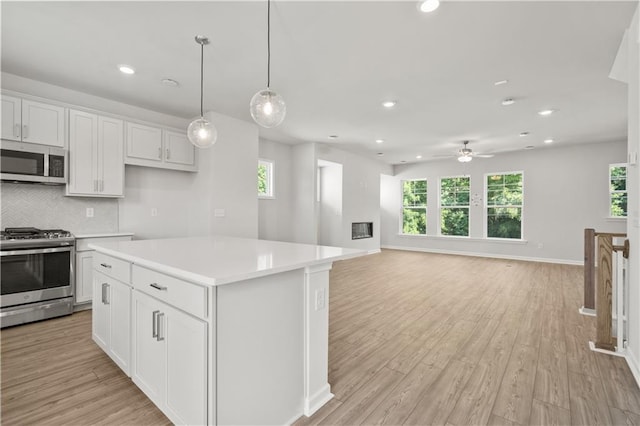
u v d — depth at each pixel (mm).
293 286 1660
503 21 2201
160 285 1591
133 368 1841
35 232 3115
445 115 4367
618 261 2453
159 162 3977
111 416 1666
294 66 2916
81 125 3326
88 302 3369
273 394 1552
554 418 1669
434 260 6895
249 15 2160
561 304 3688
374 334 2791
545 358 2348
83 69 2988
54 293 3080
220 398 1330
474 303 3719
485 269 5824
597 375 2105
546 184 6656
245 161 4645
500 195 7305
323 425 1619
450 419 1663
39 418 1643
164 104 3932
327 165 7168
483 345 2574
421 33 2365
